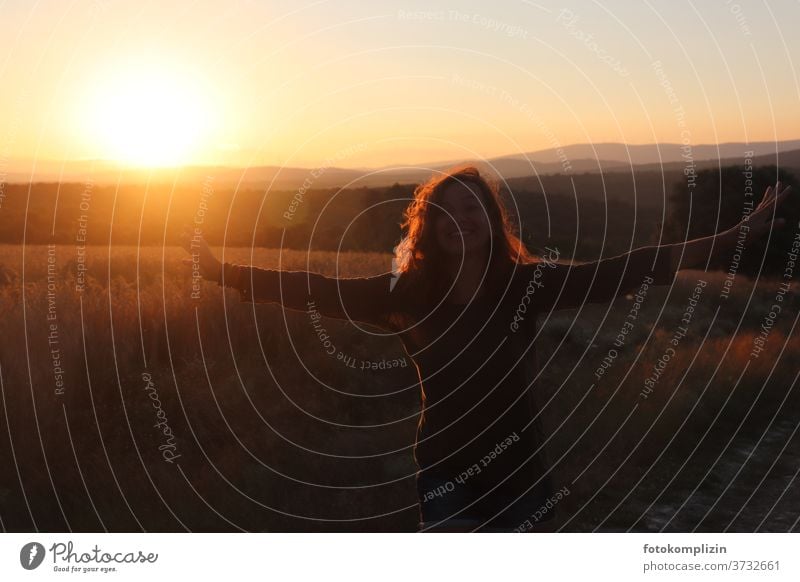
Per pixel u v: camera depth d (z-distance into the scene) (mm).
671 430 6691
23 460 4805
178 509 4613
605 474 5855
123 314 6910
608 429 6574
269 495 4871
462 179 2709
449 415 2688
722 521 5230
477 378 2664
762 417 7551
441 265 2688
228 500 4727
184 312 7270
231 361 6895
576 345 9930
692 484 5891
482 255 2689
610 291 2684
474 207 2678
